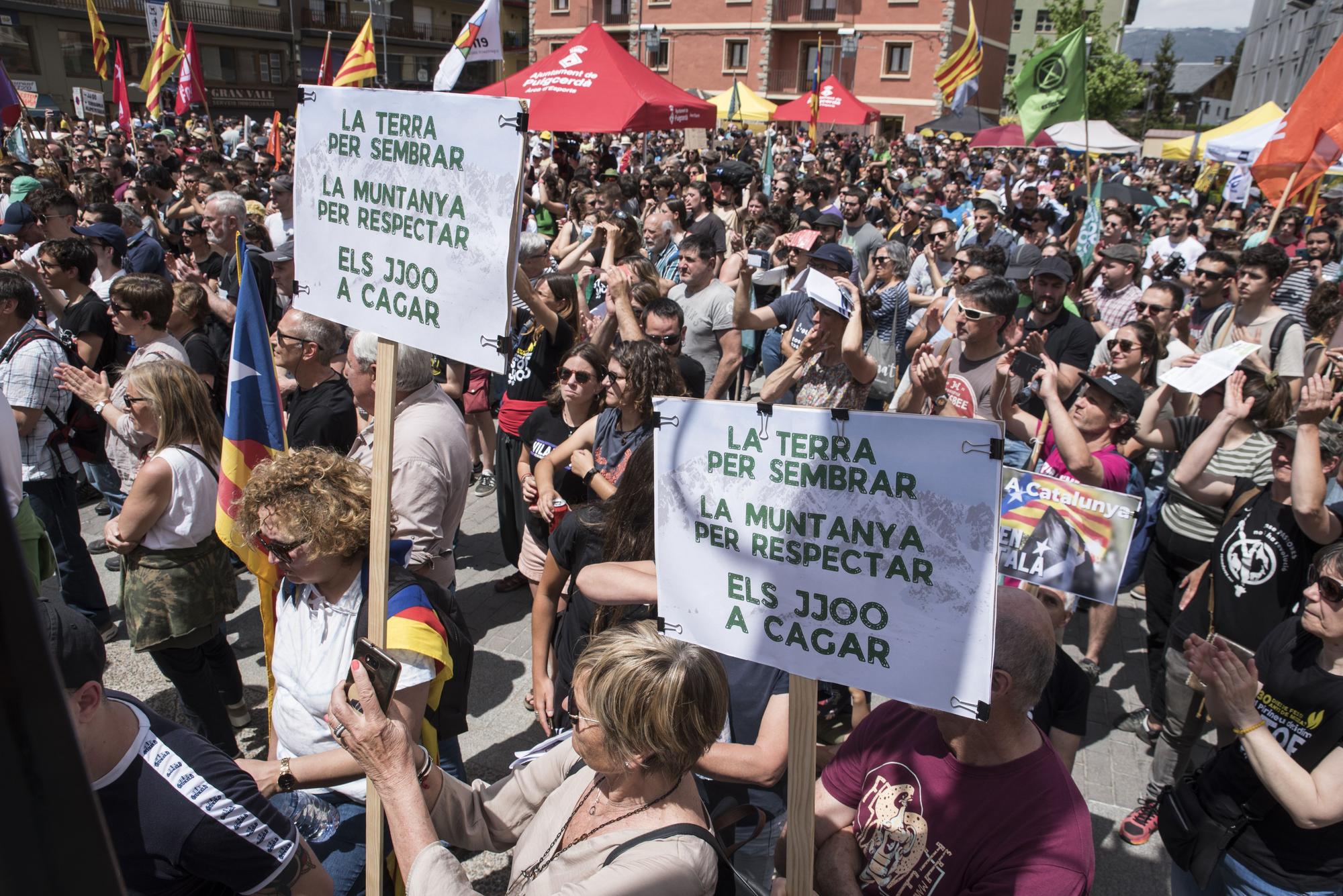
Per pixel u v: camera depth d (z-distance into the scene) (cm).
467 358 201
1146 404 437
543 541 426
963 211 1258
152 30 1495
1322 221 1247
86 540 577
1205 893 254
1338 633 223
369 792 203
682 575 185
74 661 162
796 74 4331
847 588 165
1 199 969
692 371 465
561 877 181
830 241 873
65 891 63
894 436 156
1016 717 185
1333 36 3822
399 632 230
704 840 175
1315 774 219
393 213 212
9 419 283
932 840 191
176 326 525
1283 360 568
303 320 422
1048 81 1007
